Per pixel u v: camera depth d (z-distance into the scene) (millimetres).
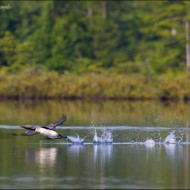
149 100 165125
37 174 64312
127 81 168875
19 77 172875
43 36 198625
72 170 66188
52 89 171125
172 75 180375
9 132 95625
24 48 194250
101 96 169250
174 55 196375
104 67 199250
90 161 71000
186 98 167500
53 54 197250
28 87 171875
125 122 106500
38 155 74562
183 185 60062
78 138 84562
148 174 64500
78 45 199875
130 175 64062
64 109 133375
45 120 110688
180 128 99562
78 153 76250
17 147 80562
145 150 78875
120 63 192750
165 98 167750
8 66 192500
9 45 192750
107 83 169375
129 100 165125
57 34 198875
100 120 109562
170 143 85125
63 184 60219
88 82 170375
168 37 199875
